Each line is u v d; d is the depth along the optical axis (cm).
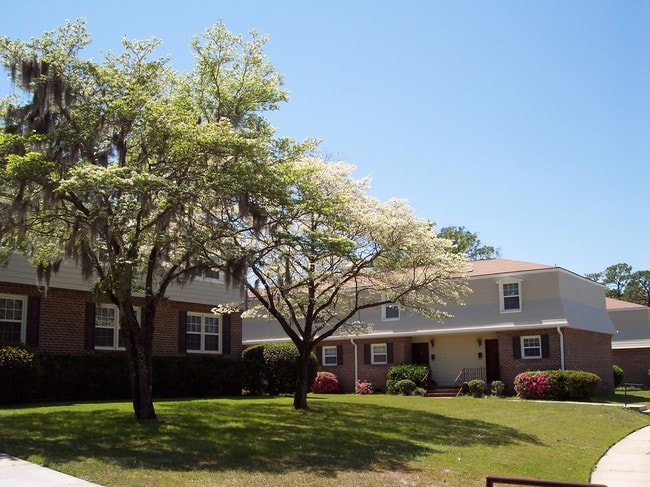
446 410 2055
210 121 1480
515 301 2942
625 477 1177
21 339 1900
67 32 1345
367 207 1869
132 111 1278
